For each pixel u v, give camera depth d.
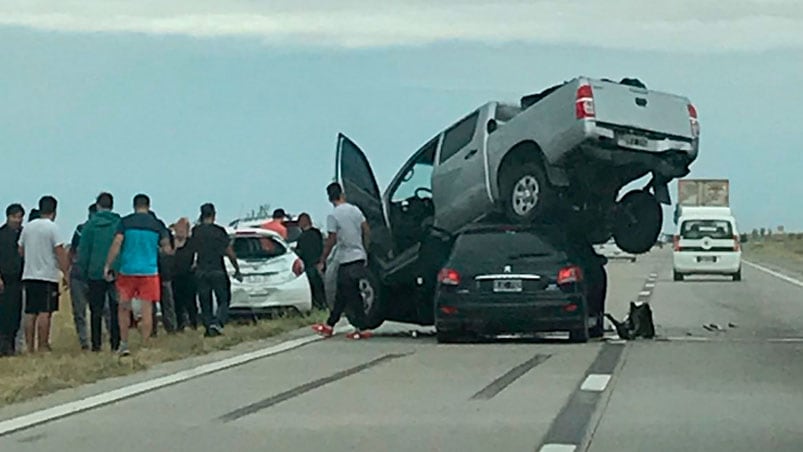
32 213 19.42
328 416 12.65
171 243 19.98
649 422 12.09
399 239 22.52
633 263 70.62
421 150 22.78
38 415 12.86
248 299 25.16
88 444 11.12
